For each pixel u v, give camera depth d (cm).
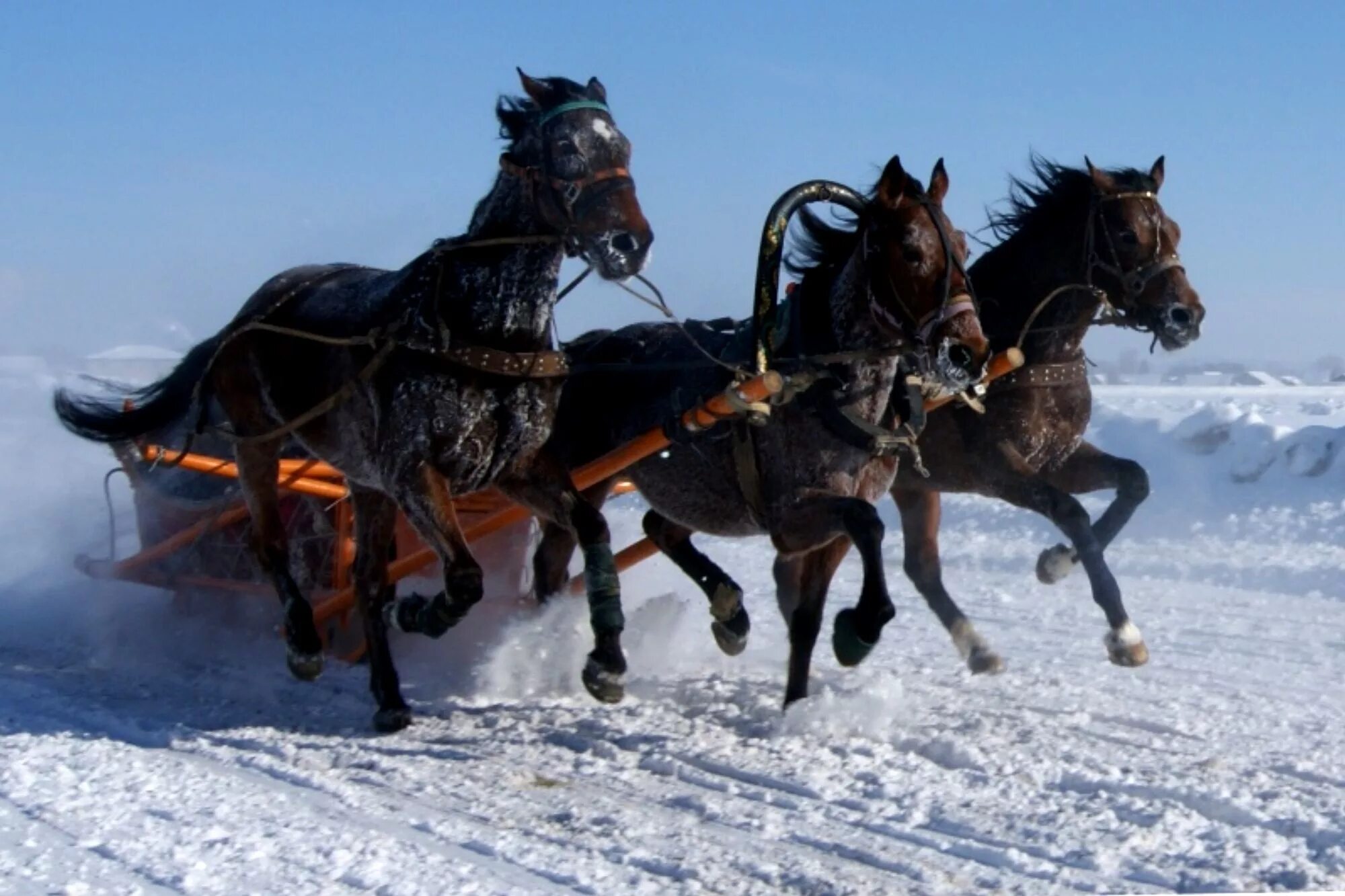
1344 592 978
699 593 924
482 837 475
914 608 949
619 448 667
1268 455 1323
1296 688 702
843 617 590
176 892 421
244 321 704
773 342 605
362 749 602
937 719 632
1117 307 742
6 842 466
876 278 588
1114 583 702
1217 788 507
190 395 746
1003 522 1286
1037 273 748
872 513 582
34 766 558
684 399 665
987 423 722
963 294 580
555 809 510
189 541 820
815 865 446
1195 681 720
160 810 500
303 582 786
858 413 598
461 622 790
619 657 596
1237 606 945
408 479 598
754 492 622
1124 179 744
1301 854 451
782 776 540
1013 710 652
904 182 589
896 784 523
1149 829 472
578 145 586
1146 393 3045
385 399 614
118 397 798
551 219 588
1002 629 873
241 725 648
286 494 792
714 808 504
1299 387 3547
